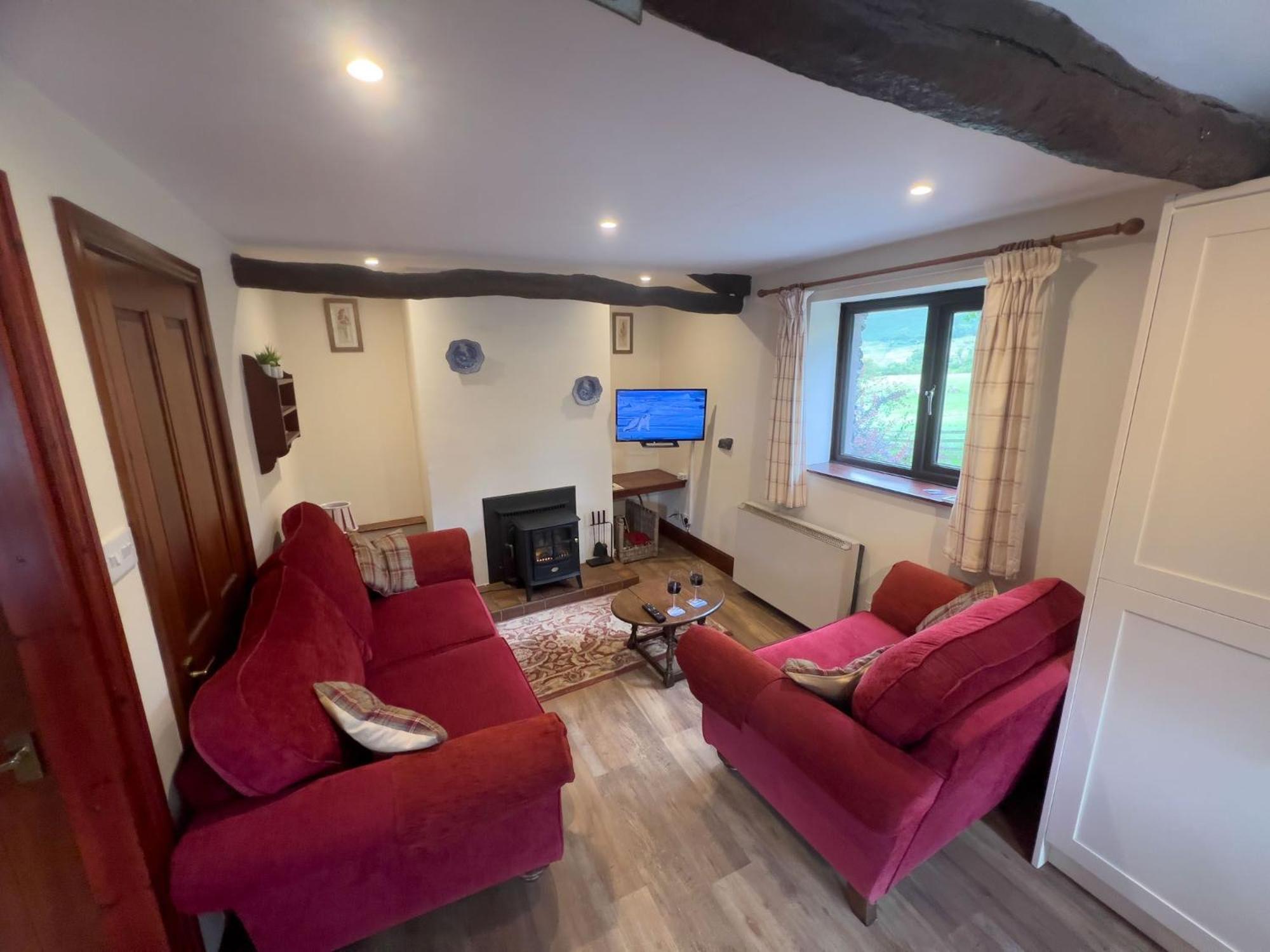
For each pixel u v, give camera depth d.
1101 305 2.05
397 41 0.95
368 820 1.24
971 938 1.62
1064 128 0.99
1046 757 2.02
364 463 4.62
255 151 1.46
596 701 2.77
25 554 0.99
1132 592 1.47
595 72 1.07
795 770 1.74
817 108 1.24
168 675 1.39
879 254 2.87
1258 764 1.32
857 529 3.19
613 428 5.01
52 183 1.12
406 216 2.17
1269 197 1.16
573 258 3.13
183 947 1.31
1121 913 1.66
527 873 1.70
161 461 1.54
